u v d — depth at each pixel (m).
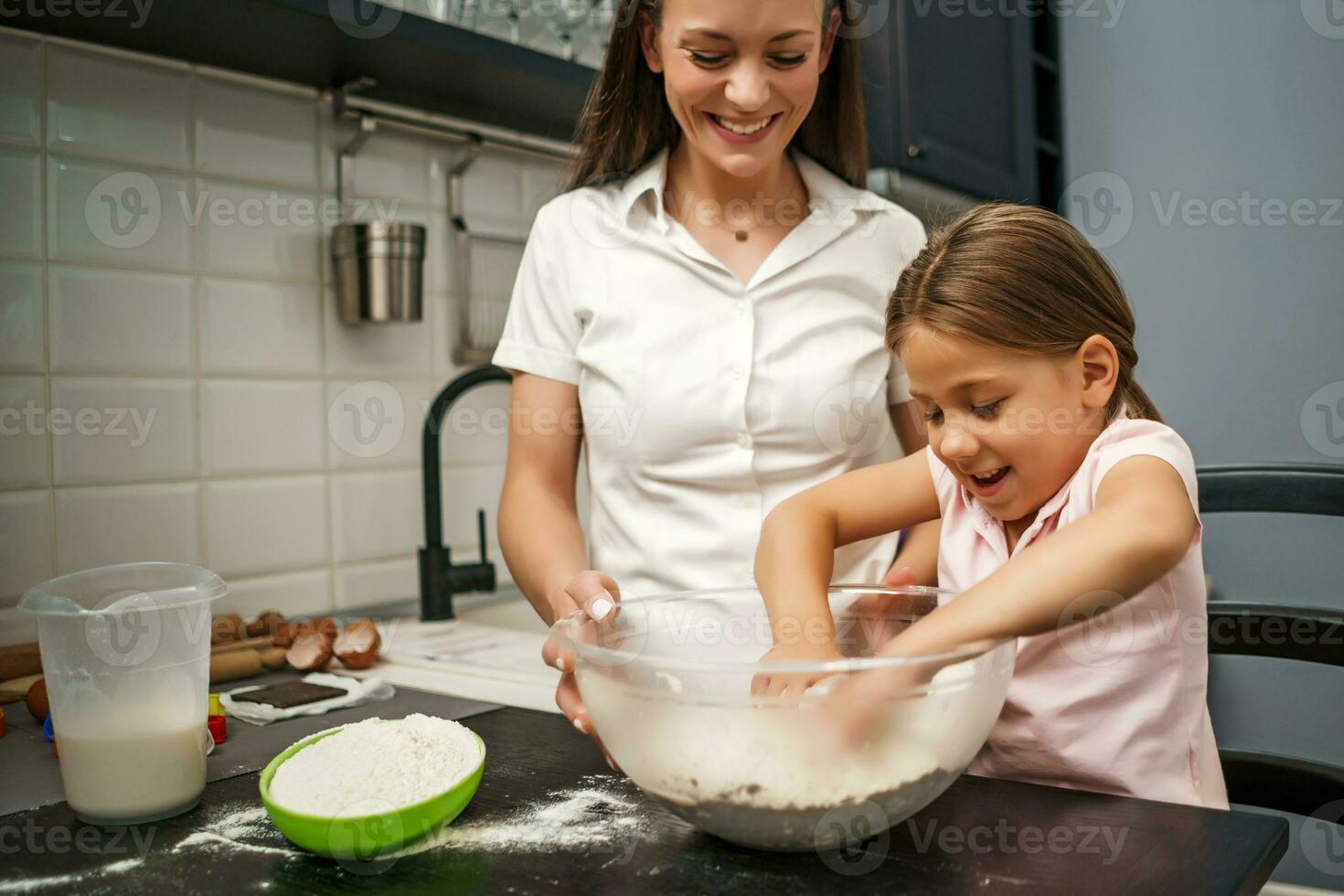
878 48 1.81
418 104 1.57
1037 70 2.29
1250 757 0.97
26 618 1.23
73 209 1.27
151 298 1.34
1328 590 1.92
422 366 1.64
